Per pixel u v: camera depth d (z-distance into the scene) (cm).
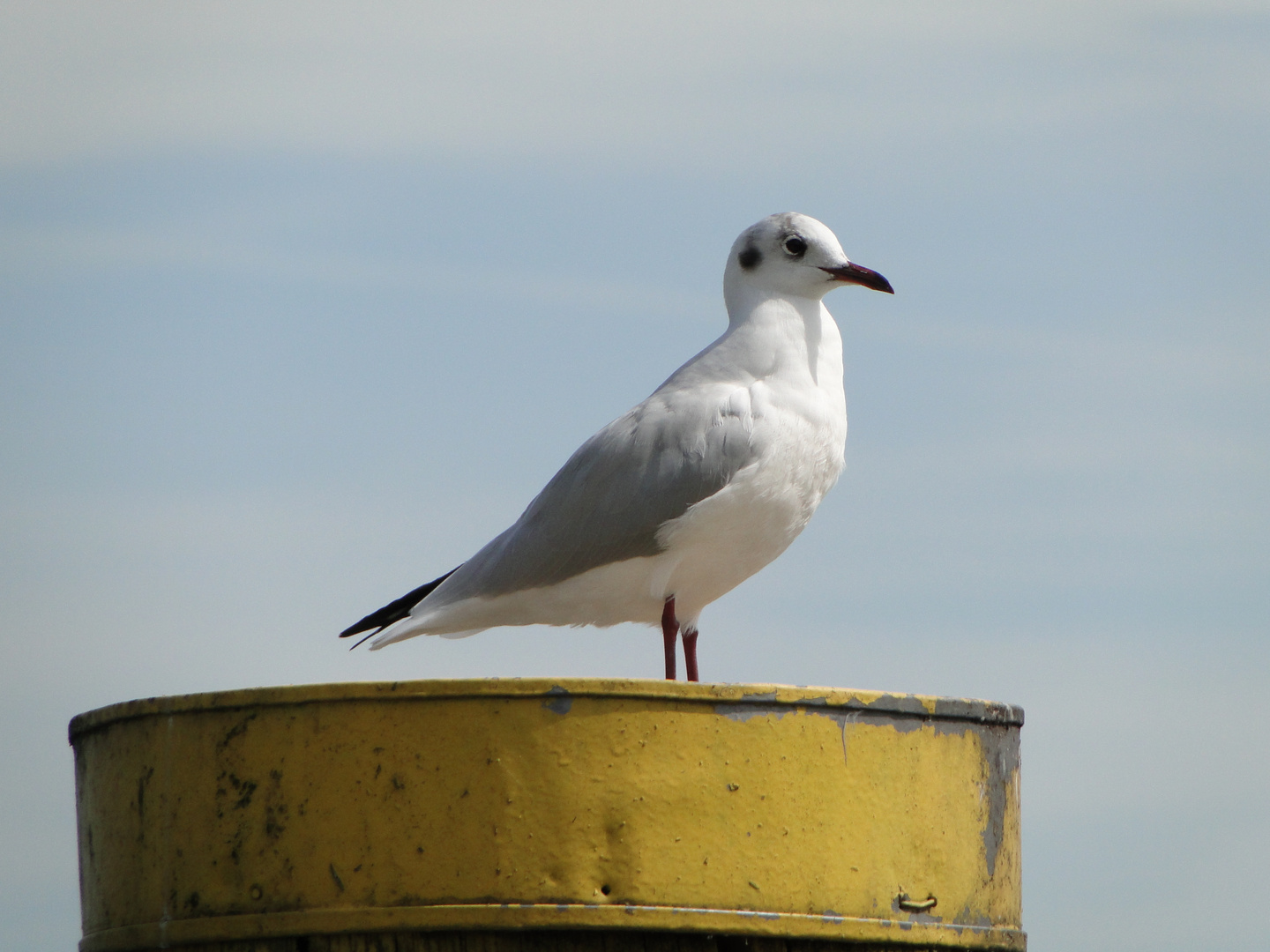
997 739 1198
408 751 1059
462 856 1045
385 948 1052
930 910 1120
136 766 1132
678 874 1048
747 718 1075
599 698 1057
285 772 1075
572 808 1048
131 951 1115
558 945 1050
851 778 1097
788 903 1065
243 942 1076
